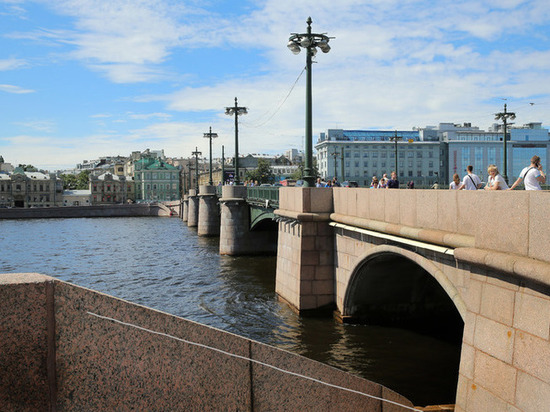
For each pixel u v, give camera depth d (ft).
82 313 9.19
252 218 100.07
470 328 21.83
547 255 17.35
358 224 38.83
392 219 33.53
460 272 25.25
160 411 9.85
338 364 35.96
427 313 46.44
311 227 47.88
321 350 38.99
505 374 19.30
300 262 47.93
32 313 8.81
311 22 48.29
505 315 19.56
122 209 302.25
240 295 62.49
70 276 80.74
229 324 48.21
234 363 10.62
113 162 550.36
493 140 310.24
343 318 45.16
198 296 62.85
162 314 9.90
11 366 8.68
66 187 447.83
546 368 17.17
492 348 20.17
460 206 24.70
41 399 8.91
